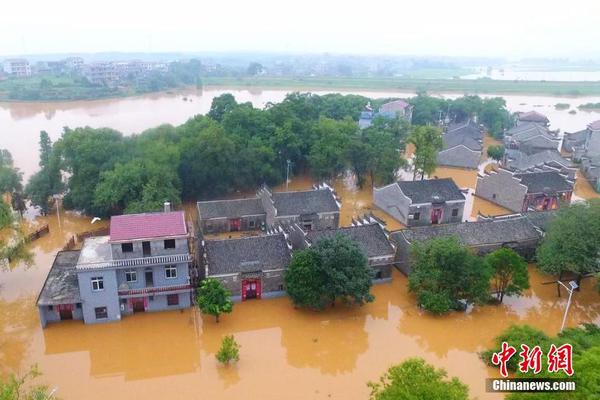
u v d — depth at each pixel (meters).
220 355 41.78
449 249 50.41
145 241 46.50
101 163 76.06
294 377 41.31
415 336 47.69
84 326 47.47
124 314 49.09
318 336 47.19
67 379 40.44
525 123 130.25
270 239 54.38
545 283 58.84
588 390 27.86
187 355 43.88
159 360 43.16
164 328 47.53
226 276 50.81
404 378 30.23
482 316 51.38
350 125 98.88
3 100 190.88
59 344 44.88
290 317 50.03
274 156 90.19
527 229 62.28
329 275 47.97
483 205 86.81
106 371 41.56
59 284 48.41
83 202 74.38
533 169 93.69
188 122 95.94
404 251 59.03
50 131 139.50
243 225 72.06
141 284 48.12
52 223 75.50
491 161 117.75
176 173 77.94
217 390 39.56
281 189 93.56
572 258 52.31
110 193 70.00
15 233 56.88
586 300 55.41
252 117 96.12
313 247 49.97
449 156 111.25
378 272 56.94
